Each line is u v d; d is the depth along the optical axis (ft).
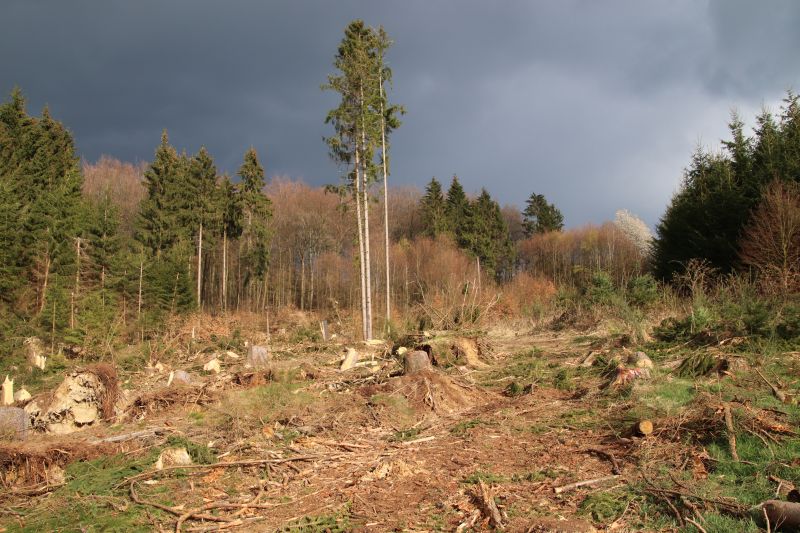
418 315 77.71
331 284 174.91
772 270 54.13
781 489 16.30
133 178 176.65
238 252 171.22
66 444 24.07
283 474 22.47
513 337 76.13
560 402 32.32
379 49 91.97
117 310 78.89
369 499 19.45
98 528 17.49
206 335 82.48
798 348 34.99
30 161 114.01
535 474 20.44
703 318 43.65
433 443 26.21
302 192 194.59
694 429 22.11
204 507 19.02
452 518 17.31
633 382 31.86
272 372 40.27
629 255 181.68
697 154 96.32
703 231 84.69
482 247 184.65
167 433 27.27
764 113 84.28
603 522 16.02
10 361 55.57
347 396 34.14
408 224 220.64
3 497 20.30
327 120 88.58
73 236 87.97
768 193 65.36
